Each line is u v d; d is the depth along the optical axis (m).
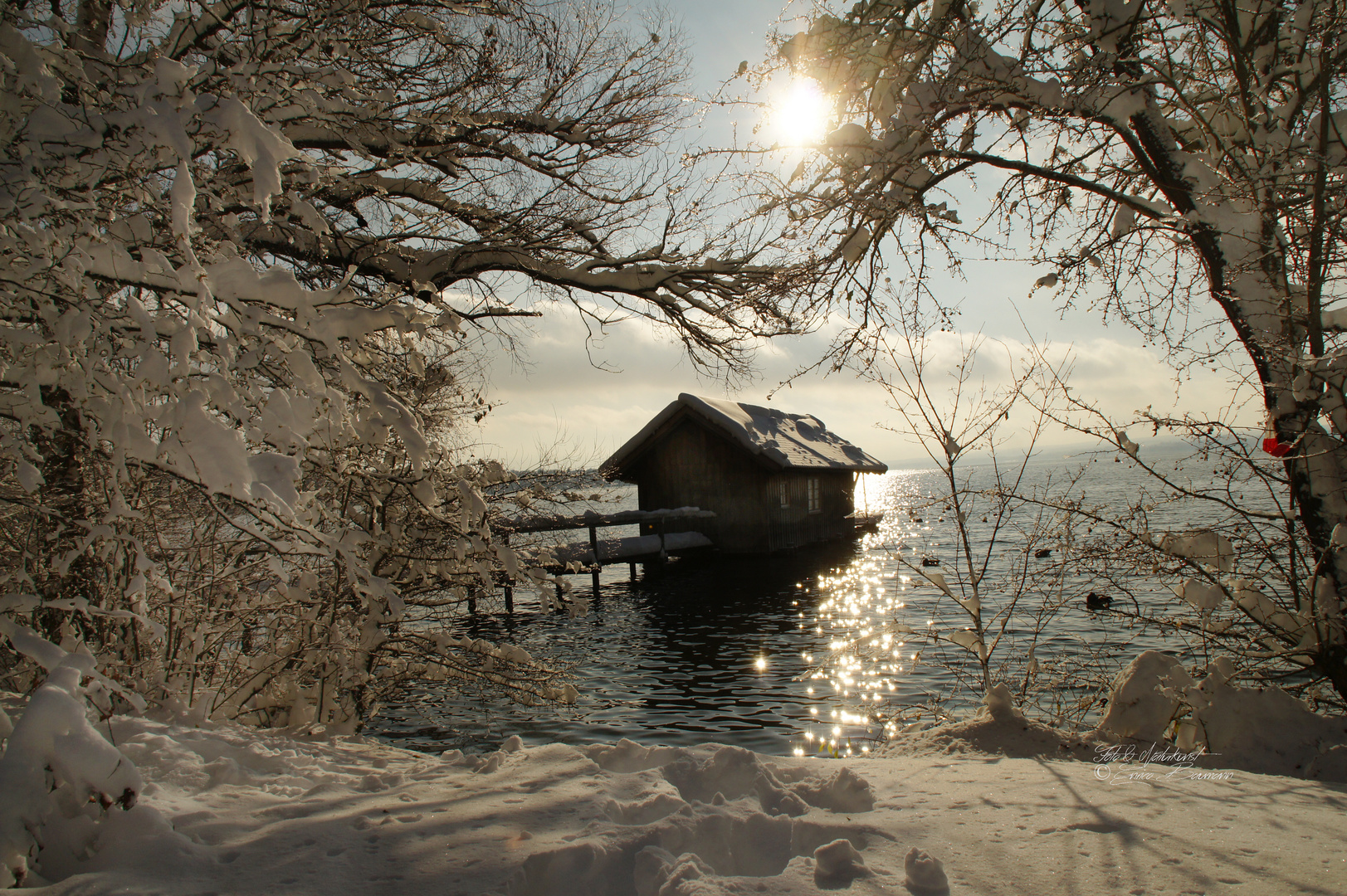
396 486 5.69
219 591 5.23
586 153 9.82
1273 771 4.22
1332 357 4.66
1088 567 5.73
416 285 4.90
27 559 4.10
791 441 32.62
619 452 29.84
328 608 5.97
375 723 9.12
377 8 6.36
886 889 2.13
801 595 20.14
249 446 3.59
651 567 27.38
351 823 2.63
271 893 2.10
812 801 2.93
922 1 5.79
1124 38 5.43
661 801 2.74
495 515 6.65
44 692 2.46
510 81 8.98
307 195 5.60
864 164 5.90
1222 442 5.21
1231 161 5.52
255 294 3.62
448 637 6.70
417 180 8.98
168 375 3.08
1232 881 2.20
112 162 3.41
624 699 10.90
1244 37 5.46
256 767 3.46
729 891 2.09
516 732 8.97
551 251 10.03
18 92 3.32
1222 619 5.49
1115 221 6.20
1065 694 6.36
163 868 2.22
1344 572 4.86
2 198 3.14
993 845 2.49
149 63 3.96
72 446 3.93
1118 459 5.56
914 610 15.49
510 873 2.21
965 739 4.60
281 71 4.33
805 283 6.34
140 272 3.36
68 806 2.43
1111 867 2.31
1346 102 5.30
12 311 3.44
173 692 4.45
